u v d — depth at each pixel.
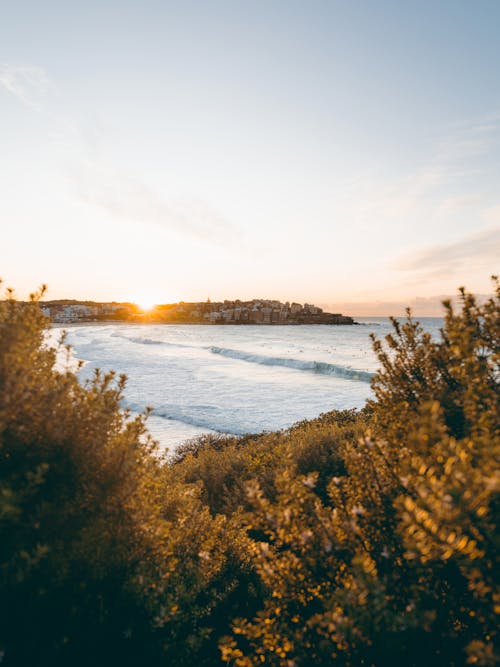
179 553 3.24
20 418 2.09
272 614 2.33
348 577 2.12
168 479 4.21
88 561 2.17
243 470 6.74
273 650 2.03
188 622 2.74
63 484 2.21
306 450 6.48
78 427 2.33
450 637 1.70
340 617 1.57
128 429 2.65
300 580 2.20
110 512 2.37
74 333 108.94
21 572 1.75
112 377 2.72
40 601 1.90
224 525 4.06
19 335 2.08
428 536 1.40
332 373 39.94
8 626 1.82
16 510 1.73
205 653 2.78
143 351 60.56
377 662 1.62
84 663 1.98
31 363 2.38
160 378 34.41
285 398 26.20
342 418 9.84
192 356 55.19
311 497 2.33
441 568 1.86
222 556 3.49
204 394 27.17
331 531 2.21
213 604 2.95
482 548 1.41
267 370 41.97
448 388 2.62
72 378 2.46
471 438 1.76
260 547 2.34
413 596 1.85
